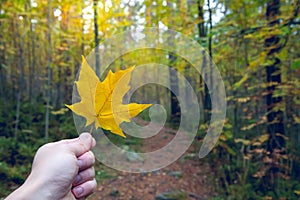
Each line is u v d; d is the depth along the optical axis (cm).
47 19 659
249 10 471
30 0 619
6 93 736
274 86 483
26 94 789
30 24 714
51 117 689
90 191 73
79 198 72
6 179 437
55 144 76
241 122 589
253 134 591
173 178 584
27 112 690
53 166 70
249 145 514
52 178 69
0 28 699
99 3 507
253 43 501
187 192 538
